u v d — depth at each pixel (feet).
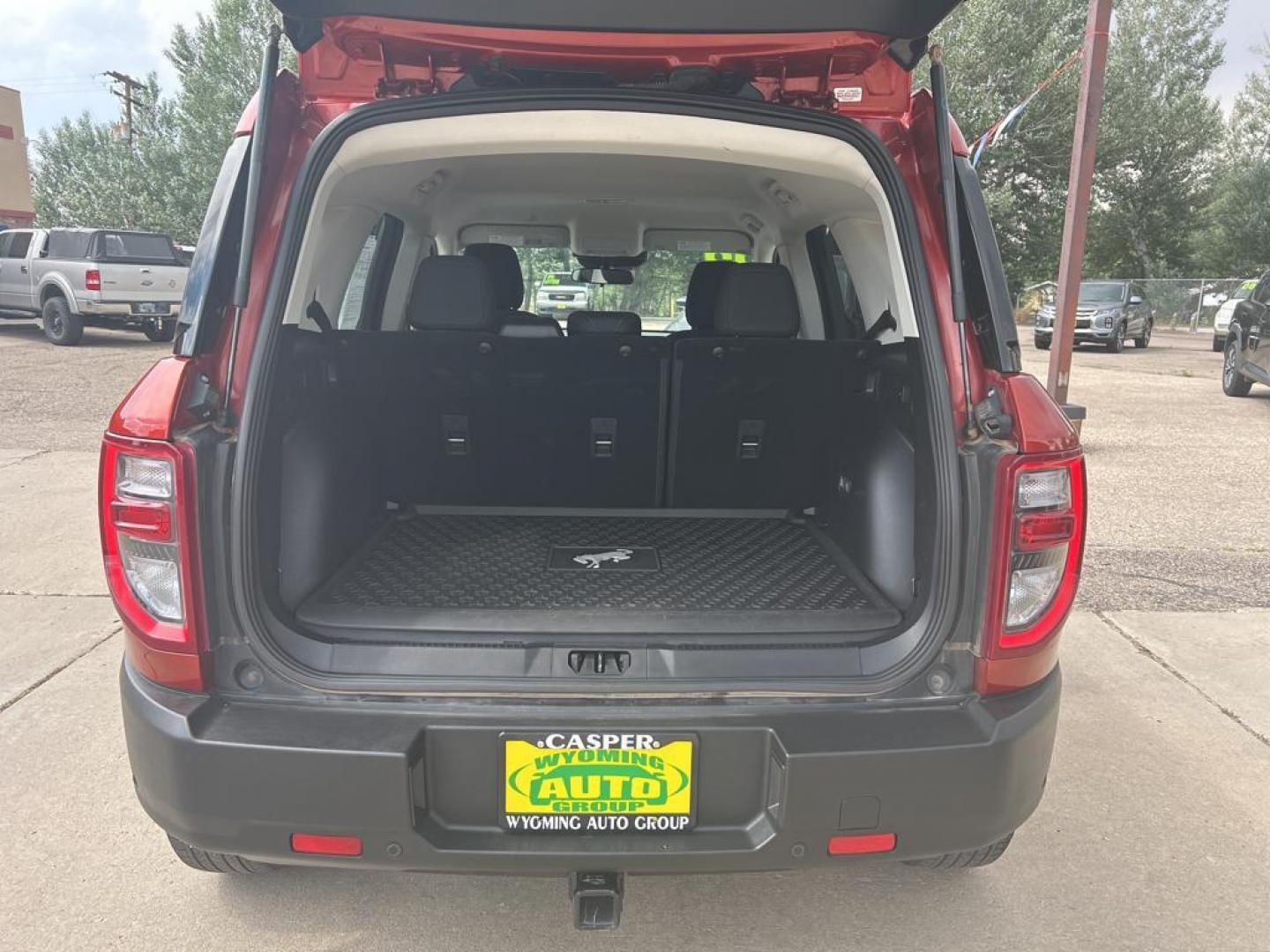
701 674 5.87
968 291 6.19
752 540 8.94
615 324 11.69
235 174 6.00
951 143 6.00
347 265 9.55
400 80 6.46
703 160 6.61
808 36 6.11
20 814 8.78
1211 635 13.84
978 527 5.83
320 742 5.40
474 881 7.91
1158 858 8.46
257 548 5.74
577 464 9.66
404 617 6.46
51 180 151.64
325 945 7.15
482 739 5.56
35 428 28.17
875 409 7.84
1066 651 13.19
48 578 15.21
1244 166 105.29
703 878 8.02
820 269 11.68
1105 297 70.79
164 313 53.31
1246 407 38.83
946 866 7.61
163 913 7.48
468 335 8.72
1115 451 28.66
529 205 12.07
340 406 7.93
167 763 5.50
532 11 5.77
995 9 70.64
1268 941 7.38
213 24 96.07
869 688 5.82
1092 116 23.02
